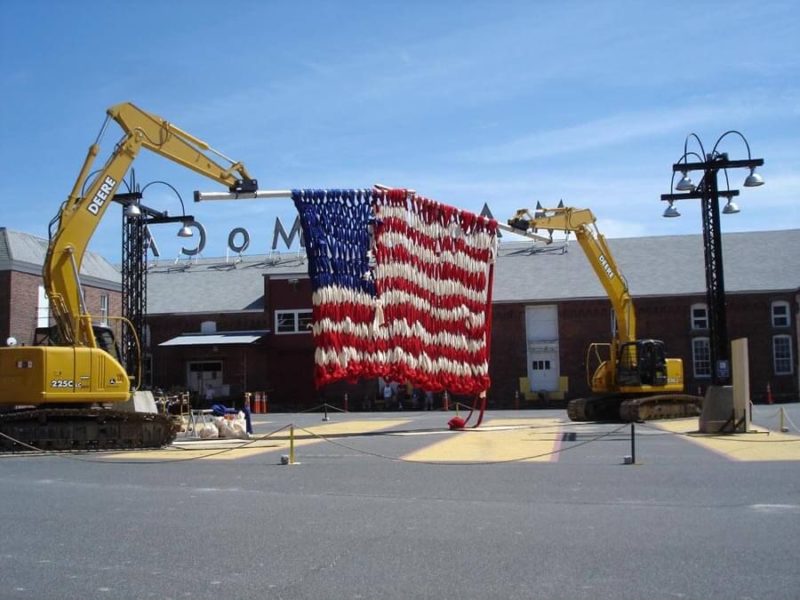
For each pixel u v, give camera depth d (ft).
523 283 185.68
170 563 30.07
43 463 62.80
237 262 212.43
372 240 88.28
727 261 183.62
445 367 94.73
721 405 84.53
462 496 44.47
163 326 191.11
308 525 36.70
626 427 98.48
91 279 176.65
